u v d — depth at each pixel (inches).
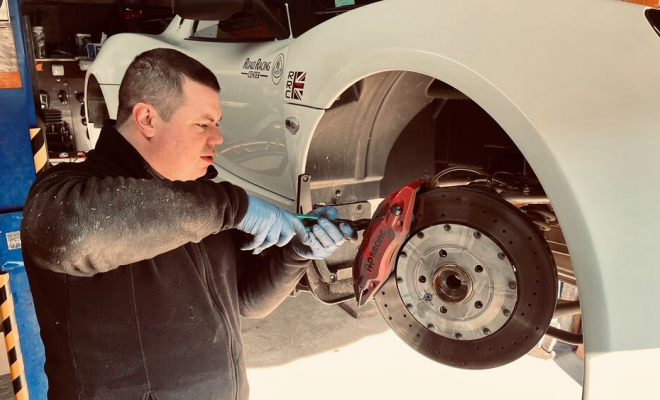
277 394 84.4
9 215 60.8
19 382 64.0
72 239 29.5
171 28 117.0
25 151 61.0
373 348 98.4
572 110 40.9
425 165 73.1
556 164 40.0
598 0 45.4
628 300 37.0
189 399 40.3
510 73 44.1
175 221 31.0
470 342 53.6
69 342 38.4
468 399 82.8
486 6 48.7
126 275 38.2
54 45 200.8
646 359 36.1
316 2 83.0
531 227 48.6
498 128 64.2
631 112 39.6
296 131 69.3
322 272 64.9
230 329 43.1
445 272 53.7
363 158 70.3
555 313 59.0
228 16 74.5
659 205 37.2
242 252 51.7
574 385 85.8
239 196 33.9
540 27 45.1
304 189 66.8
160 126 40.5
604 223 38.2
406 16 54.4
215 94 42.5
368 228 52.0
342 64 60.4
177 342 39.8
